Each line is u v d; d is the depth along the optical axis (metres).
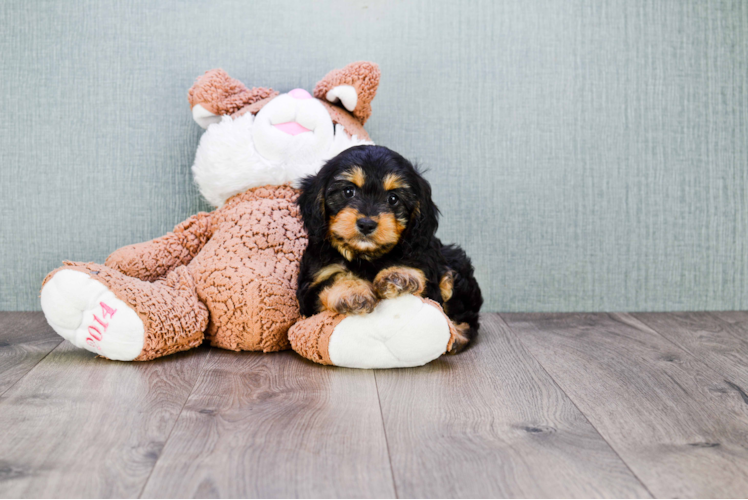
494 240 2.46
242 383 1.57
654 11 2.42
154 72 2.33
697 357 1.87
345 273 1.69
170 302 1.77
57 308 1.66
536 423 1.33
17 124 2.32
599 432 1.29
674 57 2.45
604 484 1.07
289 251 1.95
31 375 1.61
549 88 2.42
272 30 2.34
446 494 1.03
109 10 2.30
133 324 1.68
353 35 2.35
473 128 2.41
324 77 2.18
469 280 2.01
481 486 1.05
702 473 1.11
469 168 2.42
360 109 2.19
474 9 2.37
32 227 2.36
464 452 1.18
